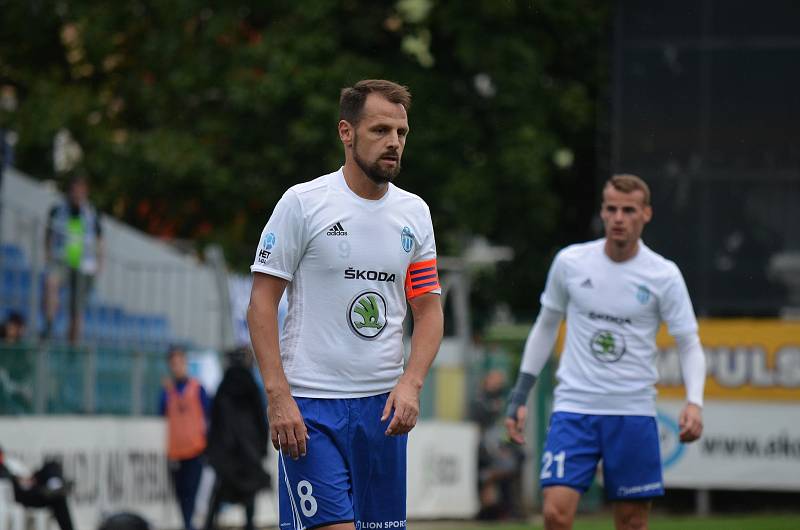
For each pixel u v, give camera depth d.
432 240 19.52
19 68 86.00
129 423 47.88
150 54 79.25
